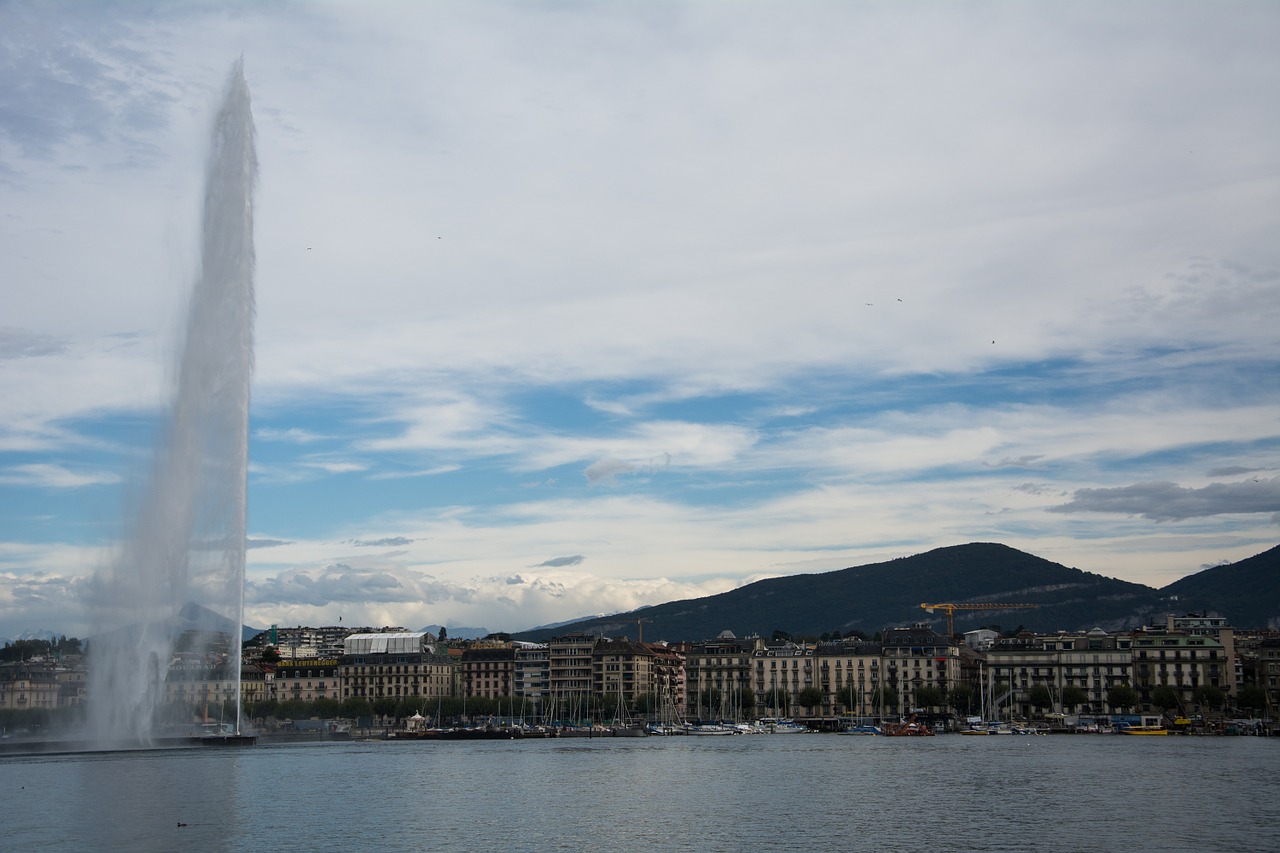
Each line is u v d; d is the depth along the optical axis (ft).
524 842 369.50
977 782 566.77
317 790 527.81
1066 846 358.43
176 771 620.08
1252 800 474.49
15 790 508.53
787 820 419.95
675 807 463.01
